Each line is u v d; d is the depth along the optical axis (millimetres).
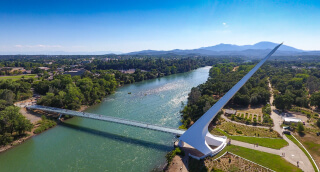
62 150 72000
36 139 80812
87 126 93625
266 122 87812
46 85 148375
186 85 187625
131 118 101500
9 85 132500
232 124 87125
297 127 77875
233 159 59312
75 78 188750
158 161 63969
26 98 134875
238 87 62875
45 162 65000
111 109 117812
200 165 56906
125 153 69000
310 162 57000
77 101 116625
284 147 65625
